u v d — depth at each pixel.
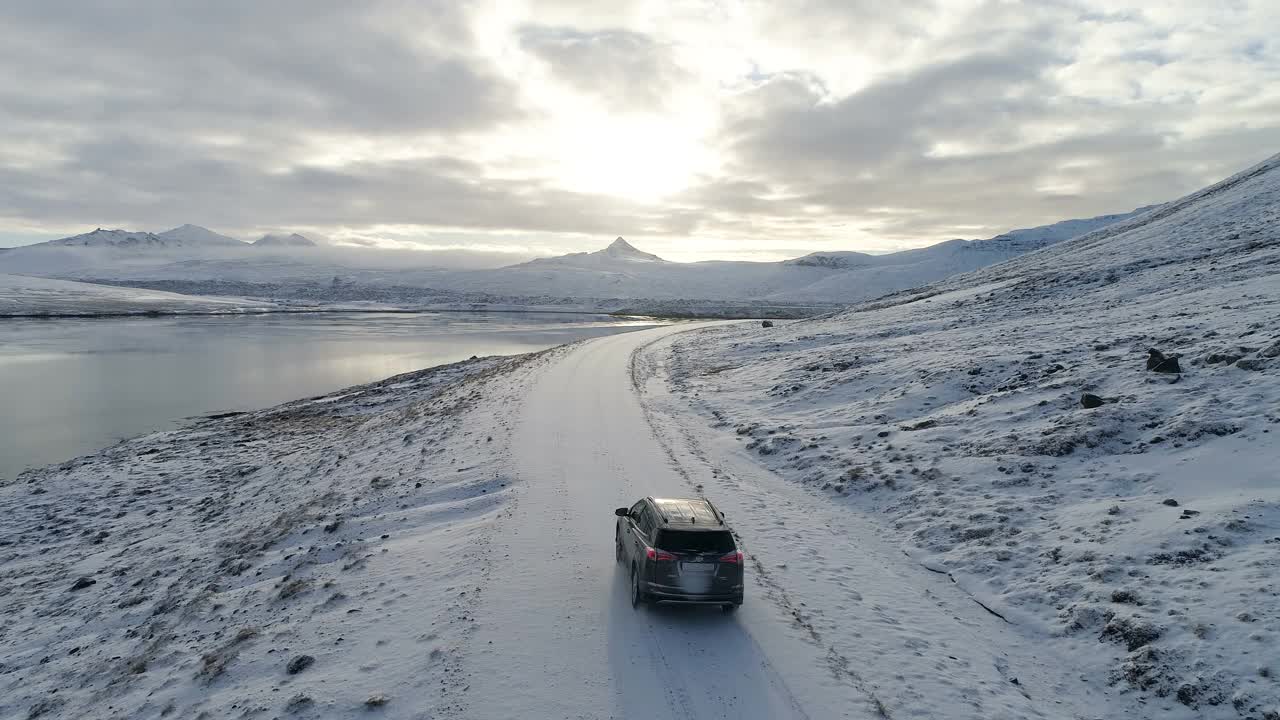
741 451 21.92
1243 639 8.39
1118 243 64.19
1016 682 8.85
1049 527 12.70
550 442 21.64
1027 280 54.12
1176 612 9.22
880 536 14.38
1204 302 29.33
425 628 9.95
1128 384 18.53
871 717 7.96
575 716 7.88
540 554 12.56
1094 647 9.27
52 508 24.58
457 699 8.16
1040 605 10.51
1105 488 13.72
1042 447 15.99
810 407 26.38
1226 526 10.77
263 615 11.64
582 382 36.38
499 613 10.24
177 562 17.20
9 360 70.56
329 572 13.04
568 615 10.24
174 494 25.78
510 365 47.09
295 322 143.50
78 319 142.00
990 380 23.52
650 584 9.88
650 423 25.95
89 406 46.12
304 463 26.83
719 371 39.69
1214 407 15.27
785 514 15.59
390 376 60.31
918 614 10.72
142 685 10.15
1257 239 44.31
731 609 10.52
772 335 54.28
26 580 18.09
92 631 13.83
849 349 37.34
